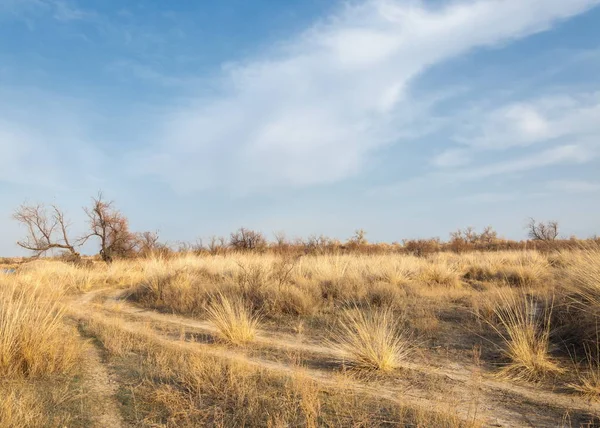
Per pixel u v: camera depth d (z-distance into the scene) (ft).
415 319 27.96
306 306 31.96
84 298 44.47
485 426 13.75
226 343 24.26
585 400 15.75
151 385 17.19
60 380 17.74
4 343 18.40
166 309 36.73
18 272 62.59
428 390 16.93
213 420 14.08
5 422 13.05
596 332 20.16
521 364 19.03
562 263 46.44
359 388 17.08
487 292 33.86
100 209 87.61
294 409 14.25
